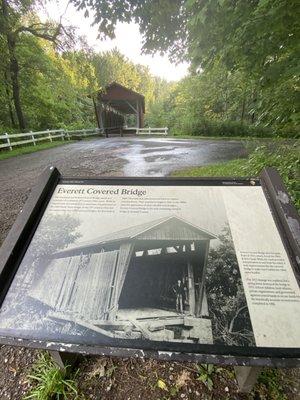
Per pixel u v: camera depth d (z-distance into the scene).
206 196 1.65
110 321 1.20
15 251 1.42
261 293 1.24
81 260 1.41
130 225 1.54
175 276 1.32
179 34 5.82
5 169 7.56
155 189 1.71
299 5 2.56
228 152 9.60
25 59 15.90
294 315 1.17
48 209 1.66
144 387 1.57
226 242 1.42
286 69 3.04
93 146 12.62
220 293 1.25
